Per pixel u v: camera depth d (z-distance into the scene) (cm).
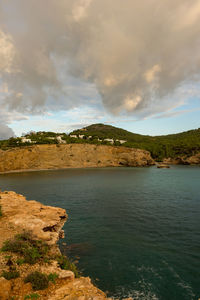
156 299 1088
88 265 1462
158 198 3703
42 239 1374
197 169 9738
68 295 795
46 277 904
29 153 11019
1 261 997
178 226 2231
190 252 1620
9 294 767
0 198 2344
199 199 3538
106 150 13050
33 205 2220
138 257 1562
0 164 10038
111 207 3123
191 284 1208
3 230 1423
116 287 1198
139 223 2362
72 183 5897
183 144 15175
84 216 2680
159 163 14625
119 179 6625
